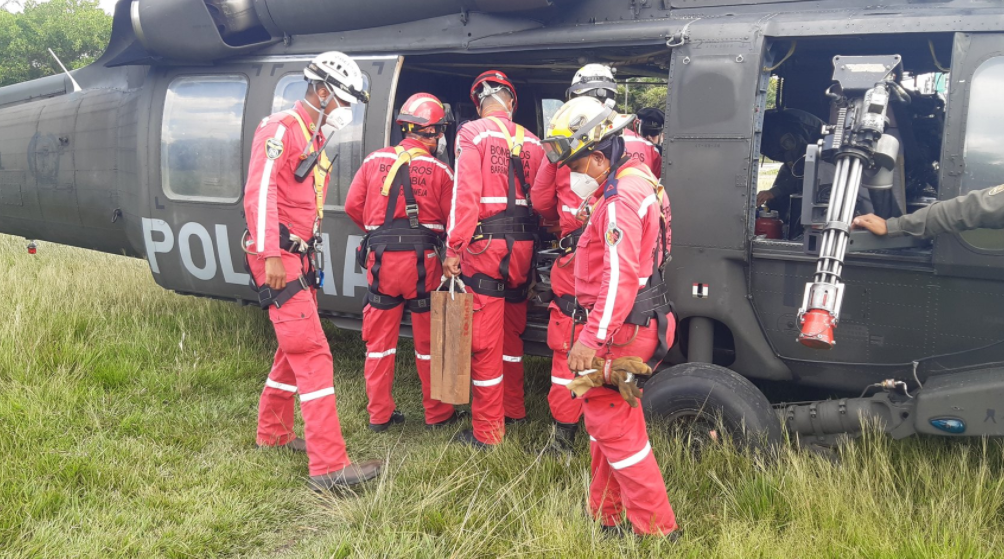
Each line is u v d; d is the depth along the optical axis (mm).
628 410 2547
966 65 2953
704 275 3359
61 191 5707
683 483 3033
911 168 3719
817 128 4172
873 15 3154
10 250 8367
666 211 2758
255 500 3047
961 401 2781
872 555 2482
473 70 5094
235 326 5312
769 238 3529
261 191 2959
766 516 2758
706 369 3195
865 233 2975
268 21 4527
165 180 4848
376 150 4023
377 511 2889
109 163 5312
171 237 4879
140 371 4340
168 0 4504
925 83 4215
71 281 6270
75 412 3705
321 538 2795
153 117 4867
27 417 3525
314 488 3148
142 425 3658
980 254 2887
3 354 4156
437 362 3330
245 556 2697
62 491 2938
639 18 3709
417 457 3475
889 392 3062
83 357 4355
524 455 3322
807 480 2838
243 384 4383
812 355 3348
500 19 3928
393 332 3824
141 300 5793
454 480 3133
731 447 3090
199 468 3279
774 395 4090
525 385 4582
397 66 4133
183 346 4781
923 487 3000
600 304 2365
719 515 2830
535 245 3625
